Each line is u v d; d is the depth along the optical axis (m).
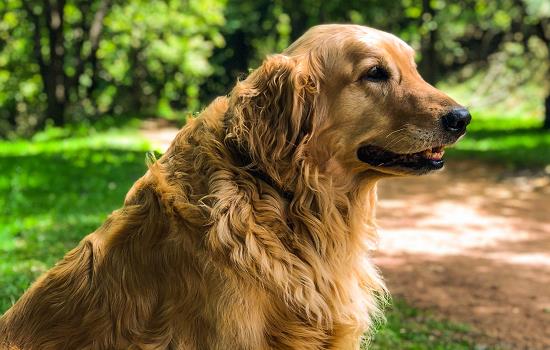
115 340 1.16
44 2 8.41
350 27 1.26
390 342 1.83
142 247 1.17
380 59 1.23
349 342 1.22
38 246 2.36
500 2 8.34
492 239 3.31
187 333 1.14
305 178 1.19
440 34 11.18
